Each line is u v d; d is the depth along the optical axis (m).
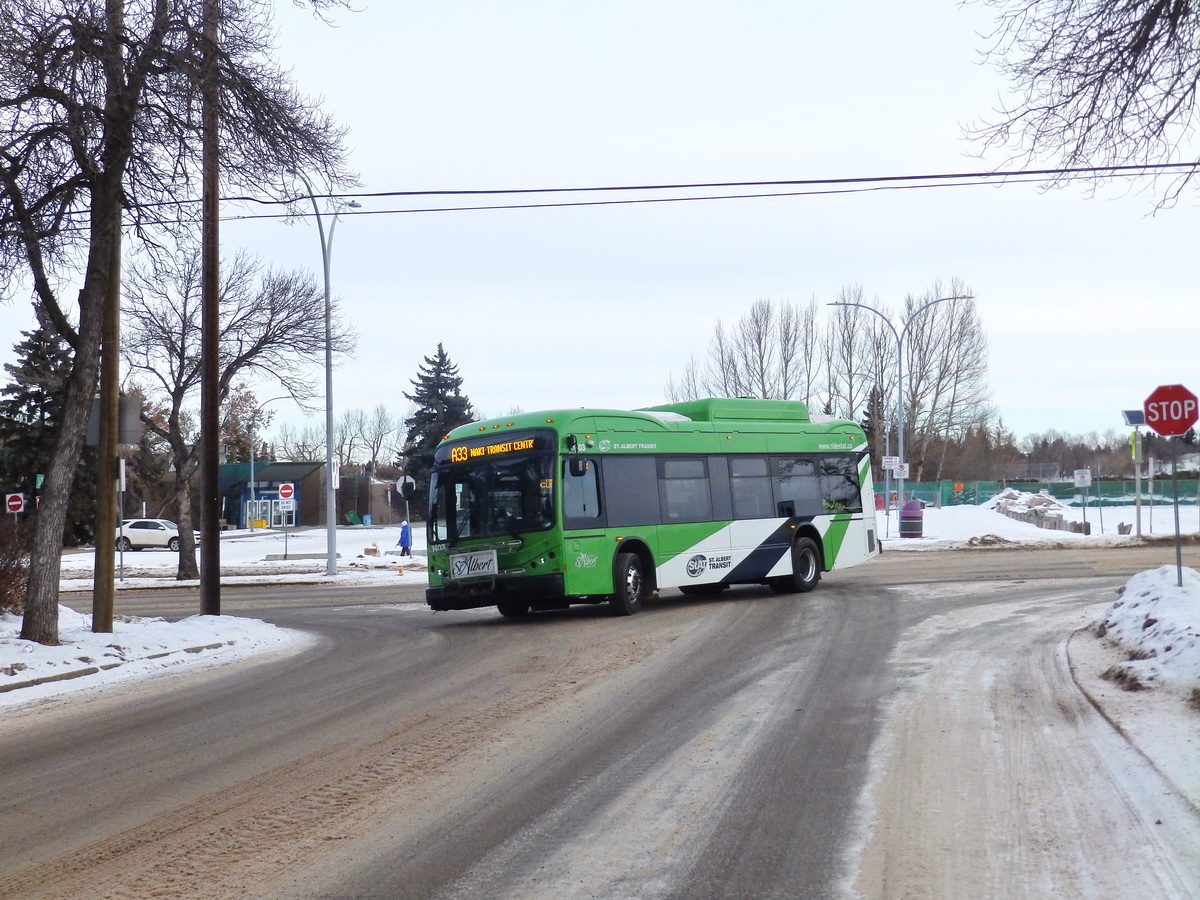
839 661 12.81
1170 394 16.39
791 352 68.31
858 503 24.17
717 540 20.61
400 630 18.47
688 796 7.09
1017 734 8.62
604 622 18.02
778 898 5.21
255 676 13.26
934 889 5.27
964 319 73.38
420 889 5.42
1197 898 5.05
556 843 6.14
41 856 6.11
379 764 8.18
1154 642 11.66
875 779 7.38
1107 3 10.51
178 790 7.55
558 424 18.22
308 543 60.44
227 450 81.69
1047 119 11.11
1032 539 41.41
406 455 77.69
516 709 10.35
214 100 14.77
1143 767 7.42
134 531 58.38
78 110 13.64
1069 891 5.20
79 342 14.69
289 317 32.81
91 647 14.21
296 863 5.88
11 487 52.72
